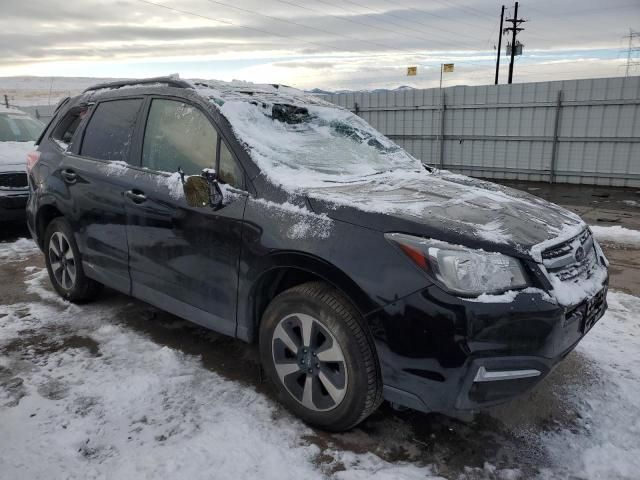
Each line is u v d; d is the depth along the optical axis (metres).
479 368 2.19
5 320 4.04
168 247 3.23
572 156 12.65
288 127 3.48
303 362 2.65
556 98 12.51
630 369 3.29
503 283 2.25
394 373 2.33
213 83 3.73
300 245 2.53
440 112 14.45
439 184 3.19
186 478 2.29
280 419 2.76
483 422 2.78
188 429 2.65
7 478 2.28
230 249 2.86
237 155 2.97
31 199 4.65
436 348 2.21
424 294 2.22
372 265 2.33
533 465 2.44
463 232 2.34
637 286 5.00
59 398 2.92
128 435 2.60
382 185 3.02
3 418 2.72
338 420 2.55
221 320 3.01
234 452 2.47
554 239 2.53
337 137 3.71
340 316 2.45
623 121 11.74
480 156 14.11
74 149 4.19
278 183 2.78
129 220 3.49
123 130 3.79
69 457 2.43
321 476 2.33
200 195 2.78
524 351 2.23
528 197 3.26
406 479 2.30
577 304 2.38
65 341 3.67
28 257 5.93
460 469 2.41
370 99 15.77
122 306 4.34
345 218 2.48
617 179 12.13
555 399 2.98
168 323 4.00
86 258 4.02
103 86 4.32
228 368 3.31
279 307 2.71
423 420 2.79
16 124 8.20
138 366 3.30
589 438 2.63
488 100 13.57
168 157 3.39
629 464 2.43
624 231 7.45
